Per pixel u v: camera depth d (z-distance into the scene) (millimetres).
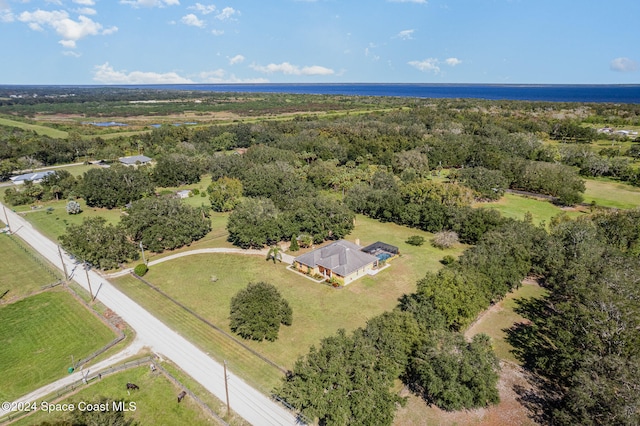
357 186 104062
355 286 63906
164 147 162875
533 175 113000
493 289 54375
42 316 55625
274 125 197000
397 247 79938
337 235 82375
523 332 52094
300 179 114188
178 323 53844
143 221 76188
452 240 78562
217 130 187875
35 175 126688
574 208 101062
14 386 42250
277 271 69125
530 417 38281
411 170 121625
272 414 38594
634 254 67312
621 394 32281
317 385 35344
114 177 105875
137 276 67250
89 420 31312
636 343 37406
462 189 94750
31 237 84750
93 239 69438
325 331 52031
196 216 83438
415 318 44906
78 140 165750
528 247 64312
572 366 38969
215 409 39219
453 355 38250
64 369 44906
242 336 50938
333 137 166125
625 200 105812
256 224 78188
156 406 39594
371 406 33531
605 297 42125
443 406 38156
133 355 47250
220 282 65125
